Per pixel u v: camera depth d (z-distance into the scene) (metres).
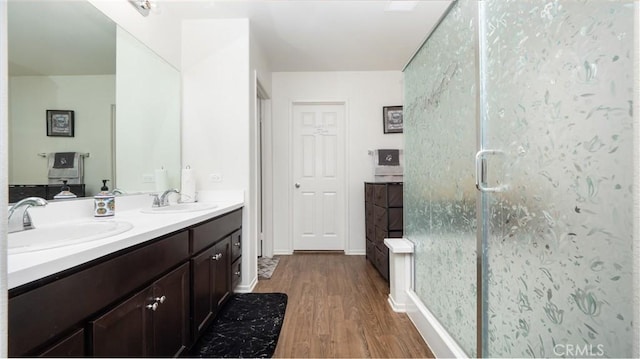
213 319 1.73
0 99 0.50
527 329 0.89
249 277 2.45
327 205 3.78
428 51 1.70
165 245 1.20
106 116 1.57
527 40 0.87
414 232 2.01
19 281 0.62
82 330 0.79
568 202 0.73
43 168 1.20
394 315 2.00
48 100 1.24
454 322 1.41
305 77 3.70
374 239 3.04
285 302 2.22
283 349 1.62
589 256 0.67
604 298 0.64
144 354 1.05
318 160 3.79
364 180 3.70
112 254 0.90
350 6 2.31
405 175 2.20
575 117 0.70
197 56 2.45
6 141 0.51
